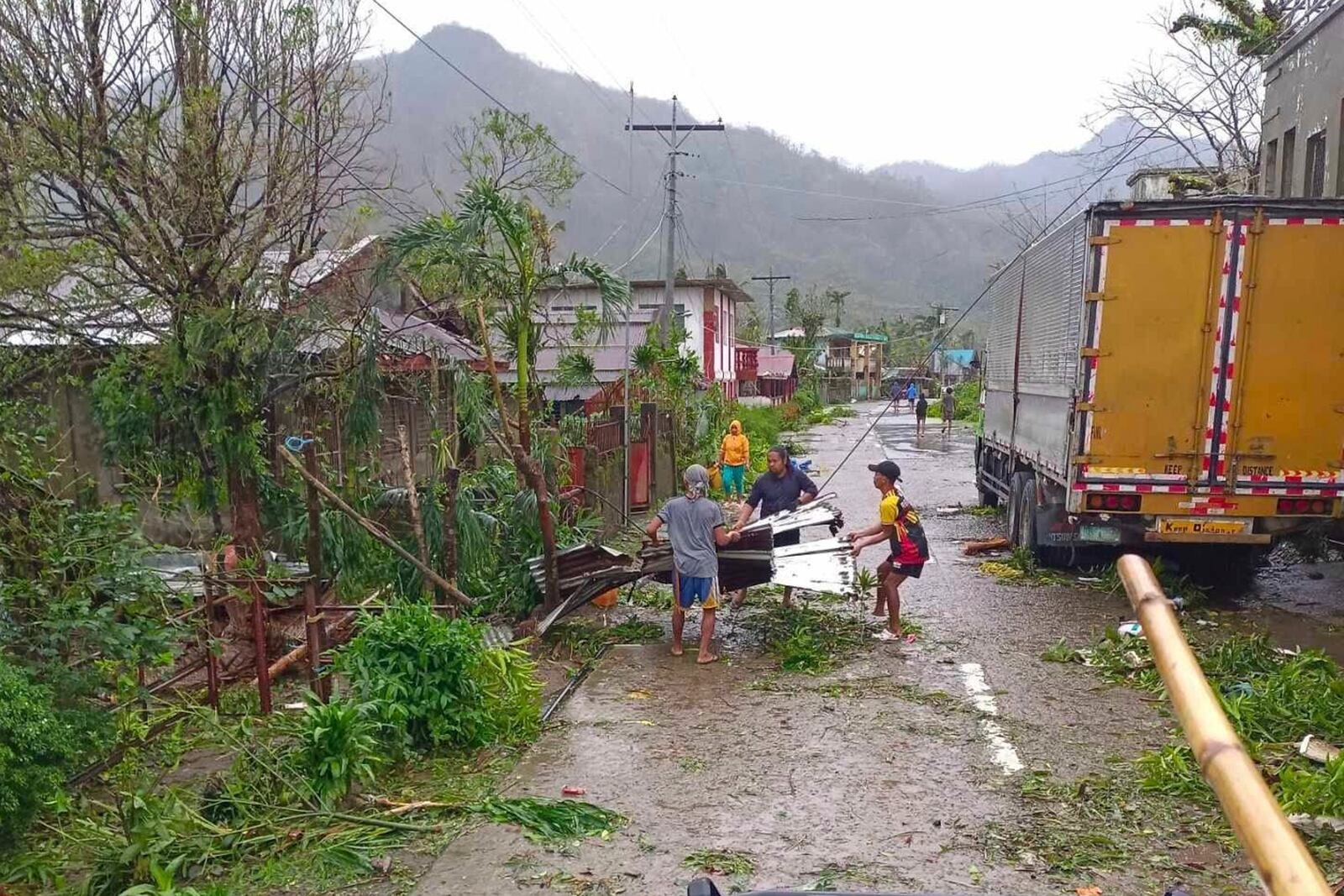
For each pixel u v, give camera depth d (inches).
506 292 332.5
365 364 343.6
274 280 321.1
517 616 334.3
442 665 229.9
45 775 161.3
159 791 195.5
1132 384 347.6
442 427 510.3
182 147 285.7
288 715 234.2
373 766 208.1
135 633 197.6
